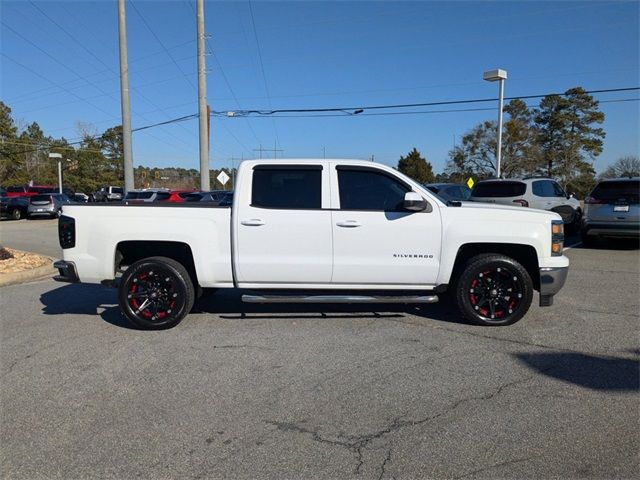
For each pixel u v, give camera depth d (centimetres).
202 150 2723
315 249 589
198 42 2658
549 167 5956
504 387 429
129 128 2444
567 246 1385
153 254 644
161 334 586
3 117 6238
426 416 378
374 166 599
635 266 1039
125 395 421
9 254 1125
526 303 590
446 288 607
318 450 333
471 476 303
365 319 639
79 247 605
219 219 592
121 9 2364
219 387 434
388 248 589
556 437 346
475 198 1434
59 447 341
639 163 6406
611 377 448
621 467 311
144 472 311
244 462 320
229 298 755
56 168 7519
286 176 599
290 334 579
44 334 593
